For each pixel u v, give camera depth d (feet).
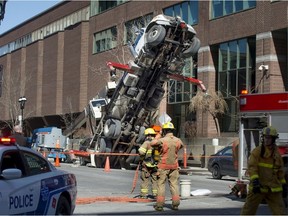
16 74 216.13
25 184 21.83
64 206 25.55
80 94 163.43
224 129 109.91
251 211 23.39
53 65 186.19
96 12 159.74
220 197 42.80
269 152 23.09
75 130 115.03
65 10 186.60
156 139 34.88
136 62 73.05
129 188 51.83
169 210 34.42
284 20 92.43
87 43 163.84
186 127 114.83
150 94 76.79
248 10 101.24
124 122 82.23
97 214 32.30
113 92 80.74
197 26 114.62
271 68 95.25
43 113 192.44
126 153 84.23
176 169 34.30
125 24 140.15
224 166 66.54
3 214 19.88
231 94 106.32
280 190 22.94
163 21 66.13
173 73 74.49
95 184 56.13
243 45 103.50
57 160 91.66
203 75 112.37
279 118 37.37
